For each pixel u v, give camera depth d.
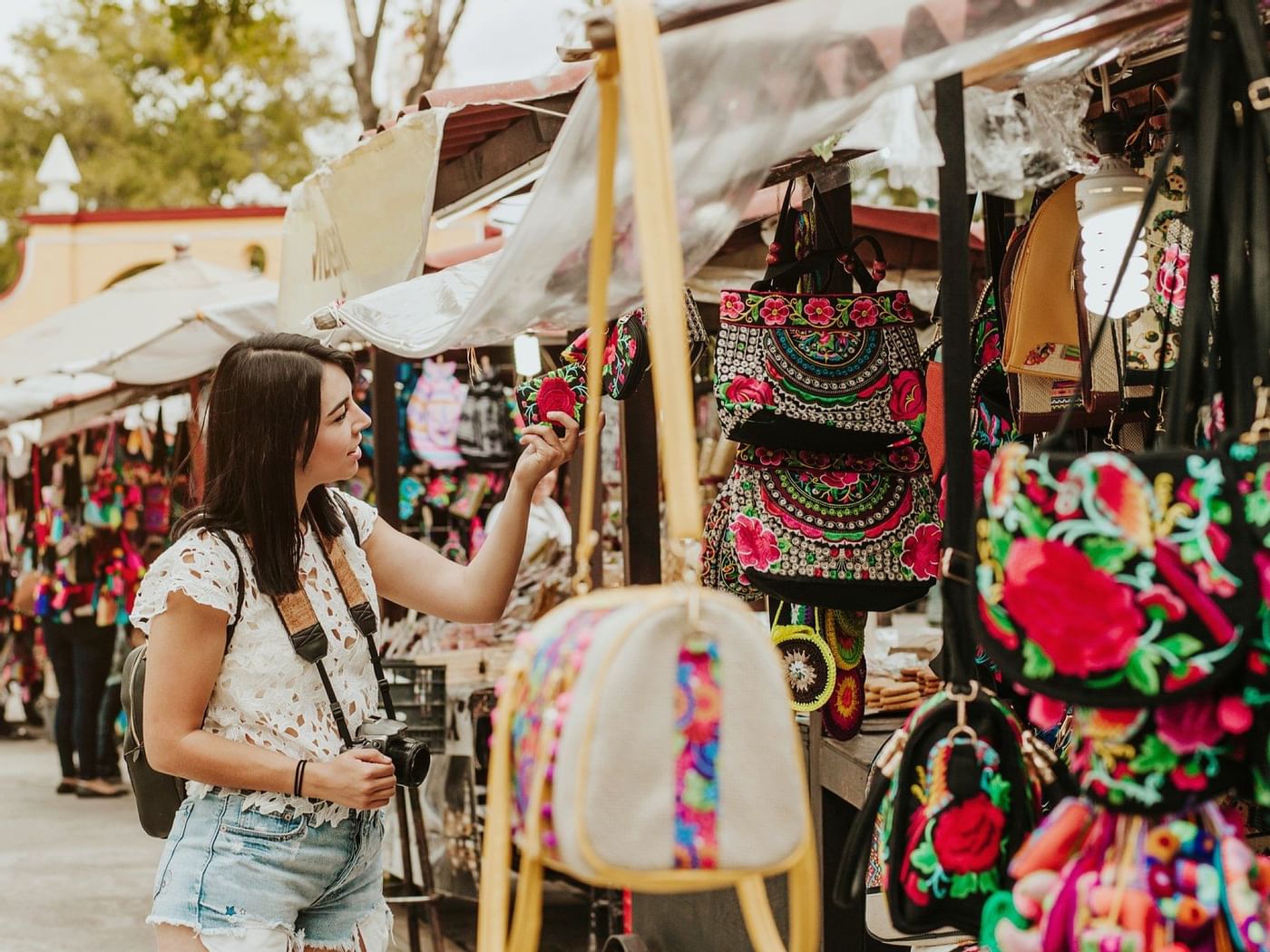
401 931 5.58
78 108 37.84
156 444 9.10
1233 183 1.54
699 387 5.98
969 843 1.58
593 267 1.42
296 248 3.64
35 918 6.03
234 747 2.34
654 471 3.69
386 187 2.99
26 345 9.75
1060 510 1.37
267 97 39.53
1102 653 1.34
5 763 10.42
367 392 7.19
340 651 2.49
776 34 1.60
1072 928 1.44
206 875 2.35
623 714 1.18
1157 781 1.40
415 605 2.75
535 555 5.88
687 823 1.19
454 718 4.93
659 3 1.54
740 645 1.22
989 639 1.40
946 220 1.71
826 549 2.62
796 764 1.24
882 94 1.68
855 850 1.67
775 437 2.58
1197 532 1.34
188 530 2.44
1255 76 1.51
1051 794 1.65
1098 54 2.09
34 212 17.30
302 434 2.43
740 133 1.65
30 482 10.96
